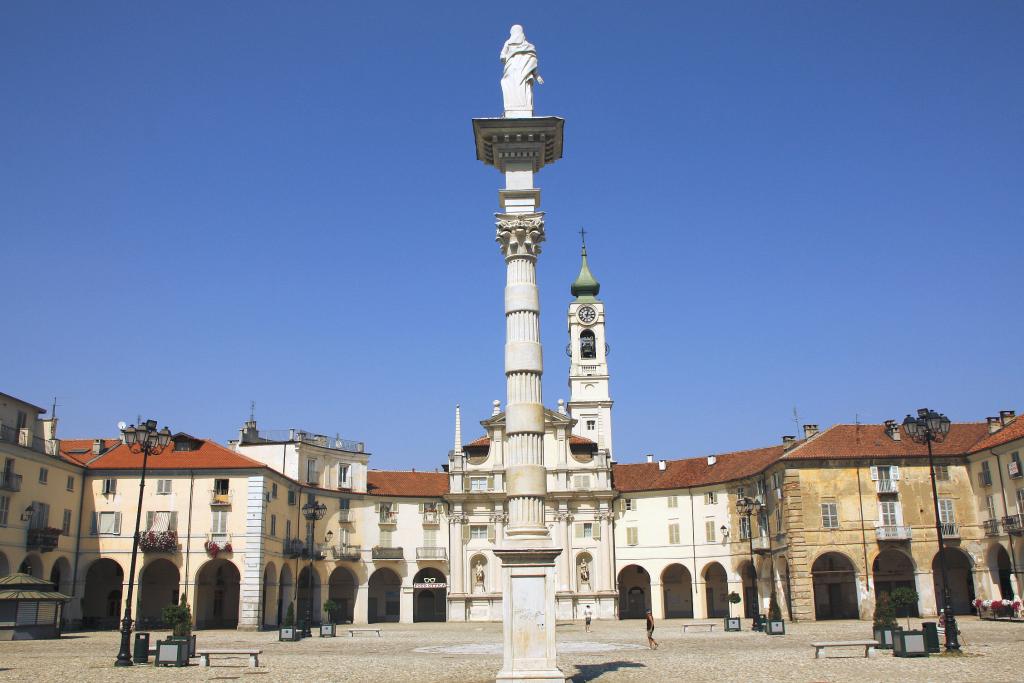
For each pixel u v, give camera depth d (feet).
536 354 89.56
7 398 192.95
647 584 301.02
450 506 285.84
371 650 142.51
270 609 229.66
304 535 257.34
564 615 276.00
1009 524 203.00
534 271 92.32
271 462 261.44
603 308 355.36
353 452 281.95
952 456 221.05
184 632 114.32
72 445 245.65
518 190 93.91
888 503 217.77
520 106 96.73
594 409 343.67
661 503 286.87
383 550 278.46
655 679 88.99
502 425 292.81
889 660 105.60
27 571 197.26
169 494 219.41
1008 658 104.94
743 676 91.09
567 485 287.89
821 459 219.00
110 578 232.73
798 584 213.05
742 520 264.11
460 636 191.31
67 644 154.40
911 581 231.71
